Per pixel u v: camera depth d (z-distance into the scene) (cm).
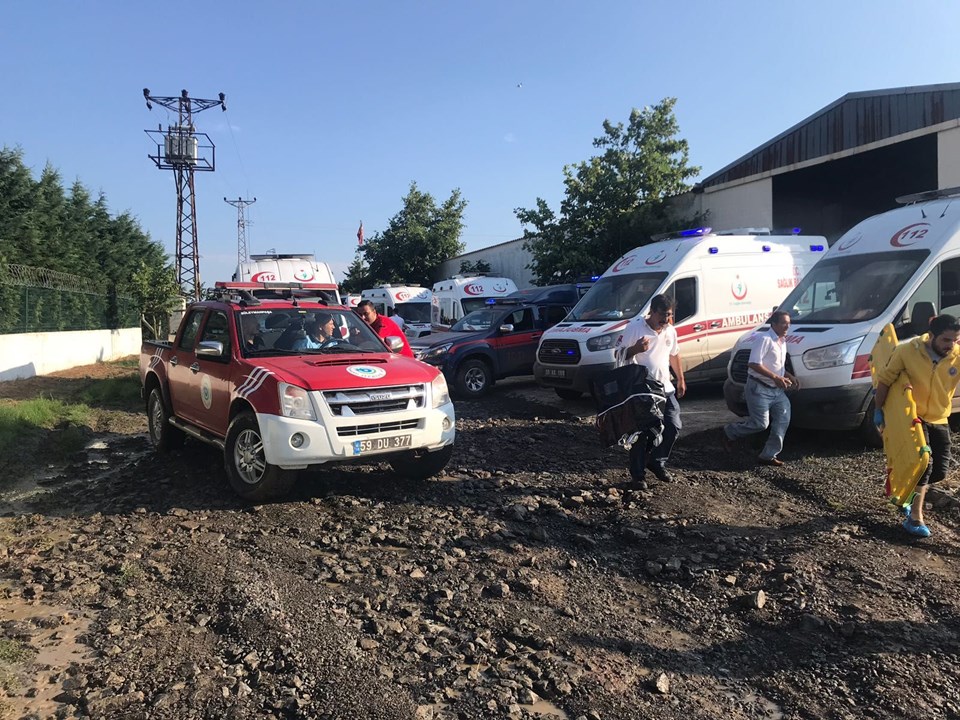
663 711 315
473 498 630
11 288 1572
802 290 882
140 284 2622
